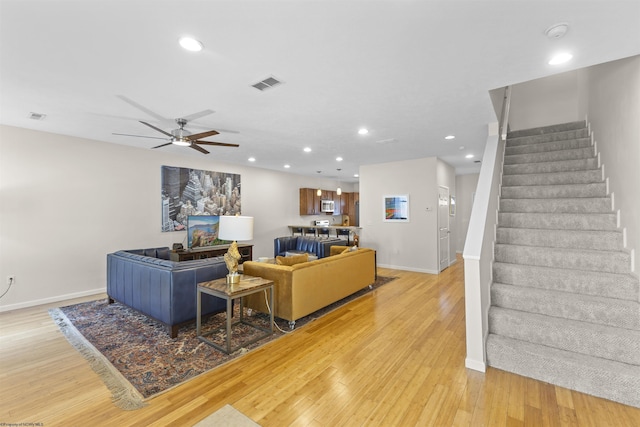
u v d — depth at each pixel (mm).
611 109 3086
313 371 2361
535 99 5898
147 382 2209
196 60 2234
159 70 2387
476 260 2318
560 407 1876
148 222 5395
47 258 4254
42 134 4207
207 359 2559
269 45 2039
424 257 6238
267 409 1906
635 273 2377
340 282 4012
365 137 4559
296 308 3262
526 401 1947
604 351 2080
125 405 1942
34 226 4148
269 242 7957
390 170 6730
